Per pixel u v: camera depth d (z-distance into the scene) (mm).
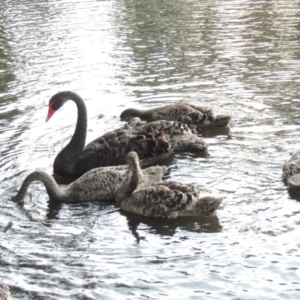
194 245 11047
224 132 16172
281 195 12586
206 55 23562
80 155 14555
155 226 11820
